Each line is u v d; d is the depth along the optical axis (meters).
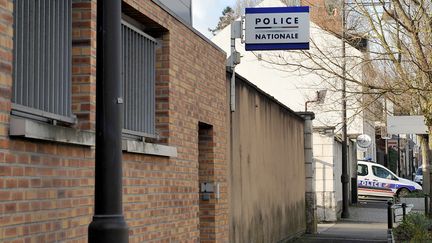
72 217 5.72
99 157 4.09
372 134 47.09
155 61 8.38
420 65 13.20
